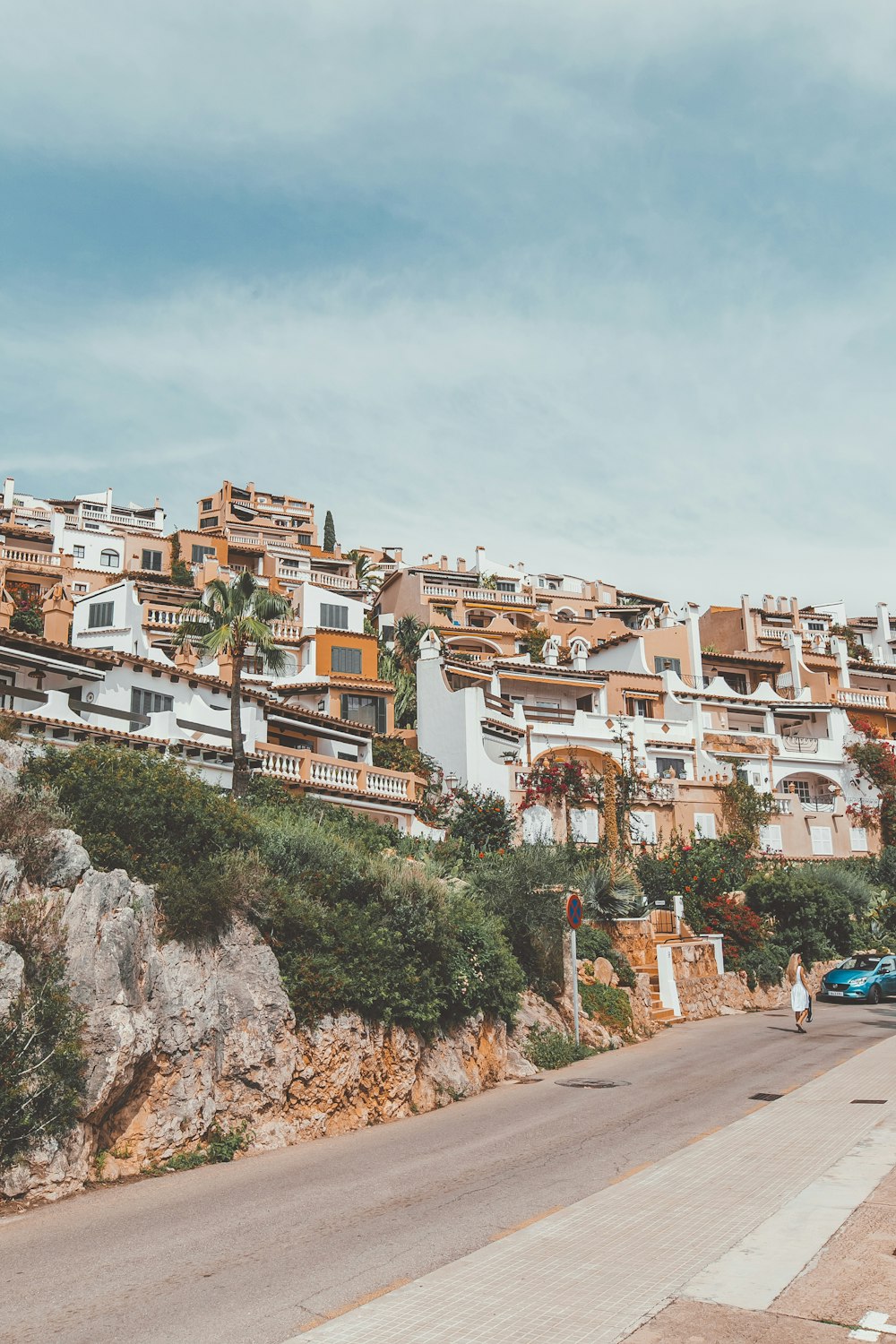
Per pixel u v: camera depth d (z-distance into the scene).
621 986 28.16
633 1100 18.36
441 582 91.38
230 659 38.25
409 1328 7.93
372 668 53.09
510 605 84.06
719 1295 8.39
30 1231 10.75
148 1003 14.04
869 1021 31.34
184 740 29.86
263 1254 9.95
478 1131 16.03
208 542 84.94
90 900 13.83
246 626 29.12
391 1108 17.25
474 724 44.47
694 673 70.38
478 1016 20.55
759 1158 13.23
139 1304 8.63
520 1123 16.58
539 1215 11.12
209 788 18.98
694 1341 7.46
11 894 13.64
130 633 42.28
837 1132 14.59
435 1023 19.05
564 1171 13.17
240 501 111.94
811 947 41.25
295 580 76.44
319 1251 10.02
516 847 33.62
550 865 26.81
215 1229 10.79
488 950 20.91
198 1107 14.26
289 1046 15.70
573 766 45.72
